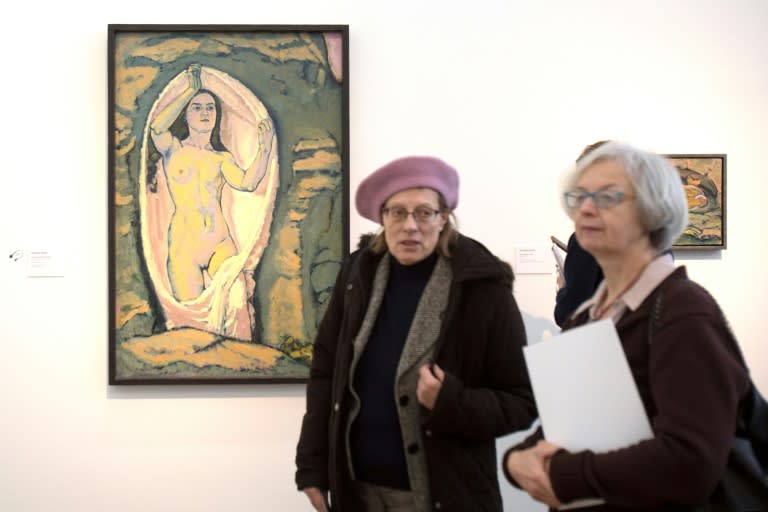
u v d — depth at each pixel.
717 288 2.64
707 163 2.59
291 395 2.57
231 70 2.54
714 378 0.97
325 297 2.54
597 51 2.62
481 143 2.60
